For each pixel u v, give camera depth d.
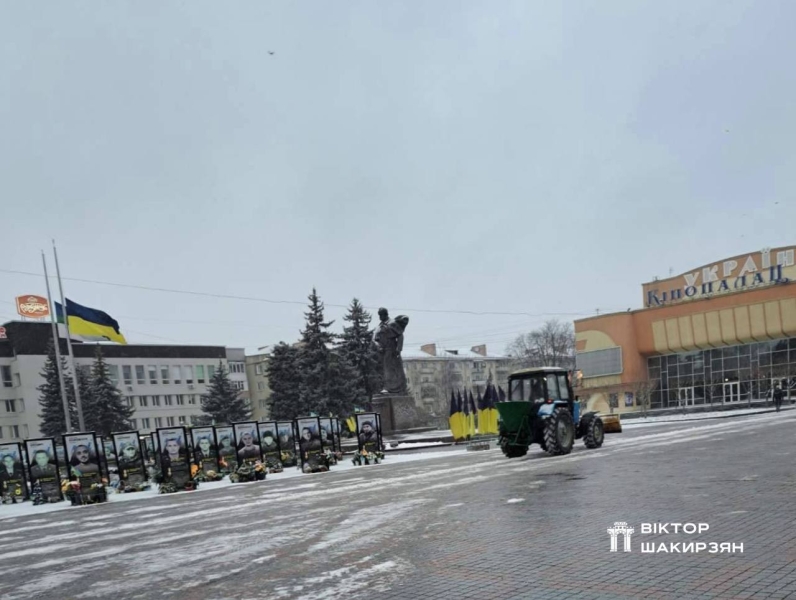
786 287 53.47
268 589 5.93
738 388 56.59
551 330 99.56
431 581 5.71
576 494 9.84
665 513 7.68
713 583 4.89
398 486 13.32
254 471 18.94
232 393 60.38
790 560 5.32
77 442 16.55
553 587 5.16
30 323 61.91
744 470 10.91
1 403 60.38
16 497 17.75
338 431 23.69
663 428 26.58
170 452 17.72
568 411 17.73
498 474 13.70
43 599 6.32
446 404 89.81
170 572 7.00
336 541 7.94
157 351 73.50
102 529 10.93
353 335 56.62
